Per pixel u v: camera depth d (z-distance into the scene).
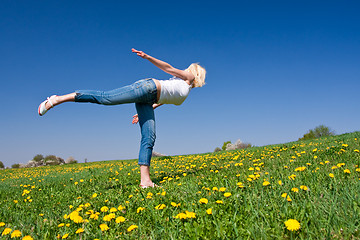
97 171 9.33
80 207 3.18
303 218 2.08
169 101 4.45
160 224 2.40
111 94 4.03
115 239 2.22
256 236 1.95
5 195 5.65
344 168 3.49
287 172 3.74
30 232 2.64
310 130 32.25
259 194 2.96
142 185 4.32
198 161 8.52
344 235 1.88
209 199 2.88
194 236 1.98
